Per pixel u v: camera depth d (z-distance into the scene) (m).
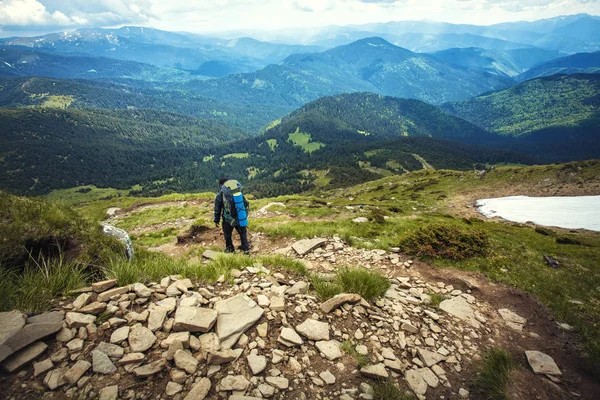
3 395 2.67
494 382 4.00
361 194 103.25
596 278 8.75
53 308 3.86
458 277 7.87
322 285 5.77
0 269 4.04
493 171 81.19
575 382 4.29
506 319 5.94
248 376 3.41
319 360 3.90
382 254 9.49
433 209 59.06
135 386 3.01
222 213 8.96
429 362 4.29
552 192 61.06
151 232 20.58
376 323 4.99
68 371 2.97
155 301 4.41
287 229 13.05
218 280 5.50
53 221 5.46
